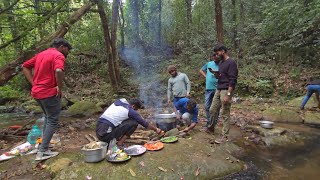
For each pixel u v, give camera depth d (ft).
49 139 12.28
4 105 32.63
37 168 11.43
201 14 46.52
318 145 15.05
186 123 16.38
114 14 35.47
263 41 38.83
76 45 45.91
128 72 44.50
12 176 10.79
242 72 34.17
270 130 17.26
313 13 28.09
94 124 19.99
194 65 38.24
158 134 13.70
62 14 22.00
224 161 12.16
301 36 32.58
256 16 41.24
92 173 10.49
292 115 21.08
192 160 11.71
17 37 17.79
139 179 10.31
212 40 39.17
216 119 16.14
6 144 15.14
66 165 11.21
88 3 22.34
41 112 27.43
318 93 22.66
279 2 32.01
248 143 15.21
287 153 13.88
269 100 28.02
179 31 49.65
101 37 47.91
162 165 11.13
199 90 32.71
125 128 12.49
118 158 11.24
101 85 41.32
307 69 32.35
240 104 26.76
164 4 54.03
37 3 19.99
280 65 34.63
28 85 38.19
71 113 25.43
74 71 45.14
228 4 42.78
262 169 11.93
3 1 17.42
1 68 16.67
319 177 11.05
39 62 11.94
